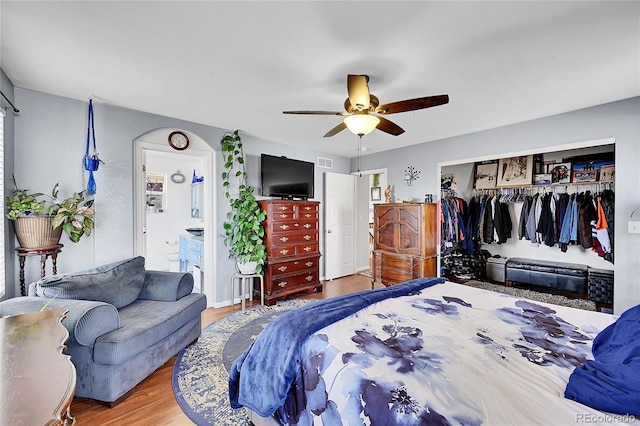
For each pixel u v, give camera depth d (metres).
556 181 4.33
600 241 3.74
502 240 4.79
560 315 1.70
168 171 5.48
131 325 2.04
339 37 1.75
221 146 3.76
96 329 1.82
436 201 4.23
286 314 1.66
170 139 3.35
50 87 2.47
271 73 2.21
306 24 1.63
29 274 2.52
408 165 4.60
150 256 5.28
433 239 4.13
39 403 0.72
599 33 1.70
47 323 1.25
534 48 1.86
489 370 1.10
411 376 1.07
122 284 2.43
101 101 2.80
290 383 1.33
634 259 2.69
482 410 0.89
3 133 2.19
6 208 2.26
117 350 1.80
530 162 4.58
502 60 2.01
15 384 0.80
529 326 1.53
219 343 2.69
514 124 3.45
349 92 1.97
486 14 1.54
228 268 3.86
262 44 1.83
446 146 4.11
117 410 1.81
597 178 4.02
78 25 1.63
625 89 2.49
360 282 5.08
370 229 6.25
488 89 2.48
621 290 2.76
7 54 1.94
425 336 1.39
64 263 2.69
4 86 2.19
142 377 2.02
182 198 5.64
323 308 1.70
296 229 4.13
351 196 5.62
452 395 0.96
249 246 3.72
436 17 1.56
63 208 2.43
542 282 4.31
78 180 2.75
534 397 0.94
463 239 4.97
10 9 1.49
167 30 1.69
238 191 3.96
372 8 1.49
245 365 1.49
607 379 0.94
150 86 2.46
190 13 1.54
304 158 4.87
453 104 2.82
